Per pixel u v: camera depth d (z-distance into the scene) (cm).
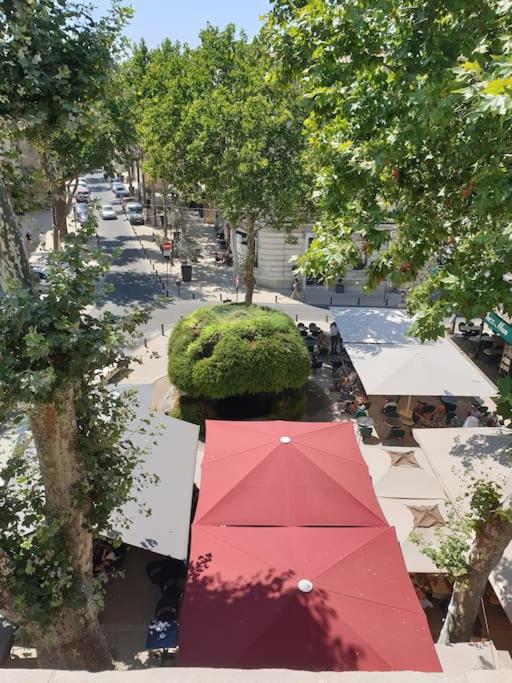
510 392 611
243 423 1239
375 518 966
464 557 883
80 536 657
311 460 1070
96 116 637
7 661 864
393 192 906
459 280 704
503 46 657
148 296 2739
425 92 669
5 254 539
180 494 1098
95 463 629
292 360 1588
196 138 2217
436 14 788
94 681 229
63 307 514
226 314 1723
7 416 570
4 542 588
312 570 805
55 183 905
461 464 1165
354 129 911
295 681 225
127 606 1061
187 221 4506
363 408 1658
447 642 949
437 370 1588
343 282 2922
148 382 1905
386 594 786
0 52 536
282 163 2034
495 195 614
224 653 689
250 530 912
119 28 599
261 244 2945
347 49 877
